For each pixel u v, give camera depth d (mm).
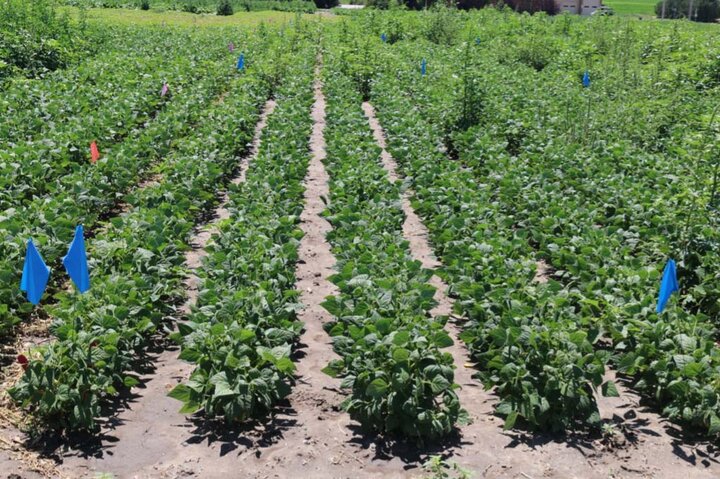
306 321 8906
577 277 9055
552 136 15398
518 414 6777
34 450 6293
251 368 6723
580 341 6852
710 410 6512
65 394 6328
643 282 8469
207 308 7473
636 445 6543
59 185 11031
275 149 14133
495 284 8367
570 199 11906
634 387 7262
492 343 7484
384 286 7852
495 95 19594
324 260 10859
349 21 43625
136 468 6113
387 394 6477
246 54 28484
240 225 9992
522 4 64188
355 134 15844
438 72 23391
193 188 11727
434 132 16297
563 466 6227
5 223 8938
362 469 6156
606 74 21719
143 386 7379
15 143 13492
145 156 14078
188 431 6652
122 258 8797
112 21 41781
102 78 20281
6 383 7180
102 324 7066
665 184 11922
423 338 6582
